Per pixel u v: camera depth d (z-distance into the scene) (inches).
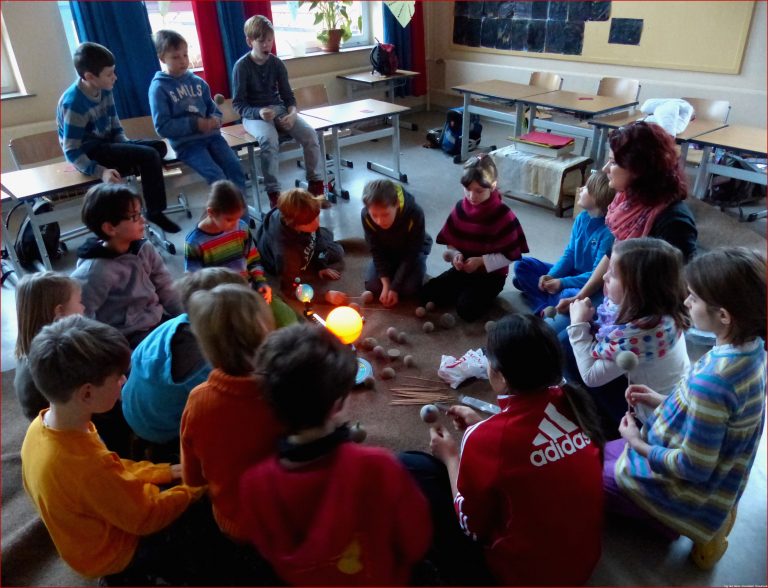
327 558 39.8
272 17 201.8
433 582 53.6
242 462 50.1
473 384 87.3
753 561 61.3
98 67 119.3
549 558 48.0
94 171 122.0
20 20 153.9
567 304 91.8
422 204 162.2
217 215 95.8
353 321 83.5
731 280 47.4
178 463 70.7
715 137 135.3
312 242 117.4
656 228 81.5
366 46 238.5
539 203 162.9
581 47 207.0
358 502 39.0
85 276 81.8
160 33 135.3
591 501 48.1
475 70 244.5
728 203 151.7
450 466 61.4
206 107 146.1
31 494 54.2
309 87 187.3
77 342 49.4
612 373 70.0
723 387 49.2
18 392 66.6
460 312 104.3
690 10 175.3
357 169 191.3
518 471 46.8
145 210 133.1
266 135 150.0
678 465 52.2
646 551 62.4
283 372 38.4
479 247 105.6
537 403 48.7
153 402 65.9
